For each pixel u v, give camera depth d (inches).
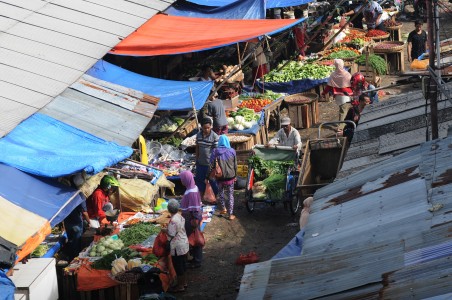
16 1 784.3
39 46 706.2
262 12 912.3
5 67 656.4
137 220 623.8
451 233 277.4
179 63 1030.4
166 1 876.6
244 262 585.6
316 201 378.6
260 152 708.0
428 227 291.0
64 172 500.1
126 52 740.0
